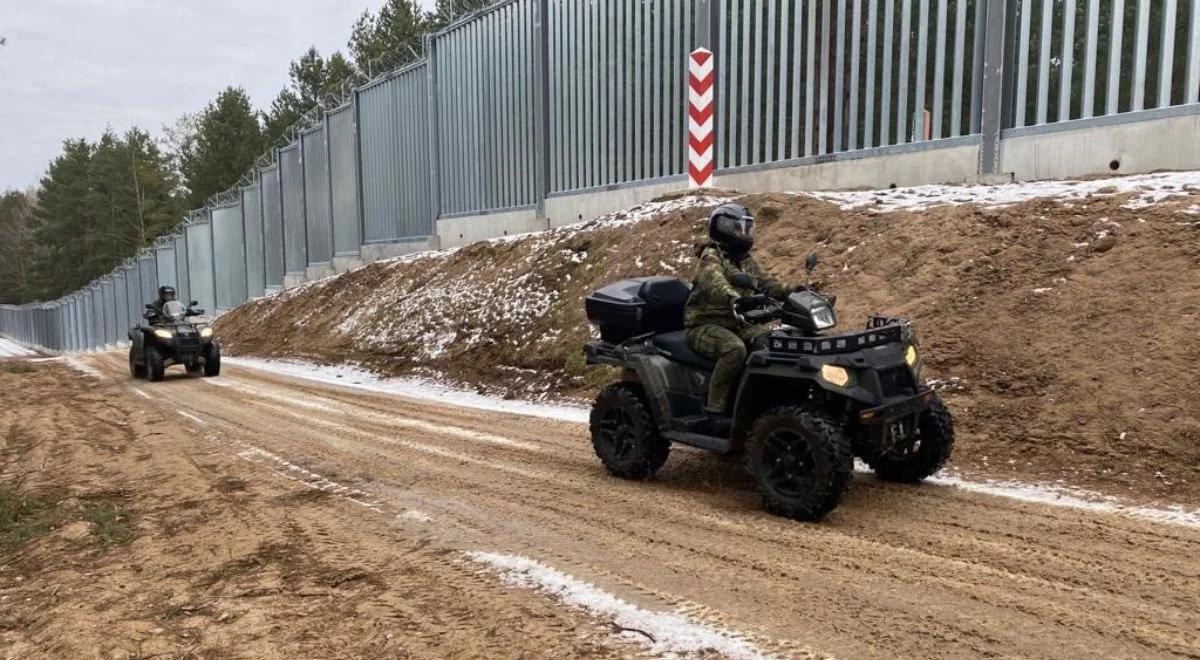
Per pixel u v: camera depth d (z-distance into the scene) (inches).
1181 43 335.3
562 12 655.8
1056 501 203.3
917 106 422.0
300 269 1198.3
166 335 610.5
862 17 446.6
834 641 134.3
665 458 251.4
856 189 448.8
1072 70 366.9
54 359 944.3
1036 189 353.4
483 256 676.7
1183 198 293.7
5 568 202.4
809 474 198.1
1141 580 153.3
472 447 316.2
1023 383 259.6
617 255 501.4
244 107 2186.3
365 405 446.6
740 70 518.6
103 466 310.3
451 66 806.5
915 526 190.7
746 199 459.5
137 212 2758.4
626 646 136.2
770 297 220.4
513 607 155.6
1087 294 276.1
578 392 413.4
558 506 225.9
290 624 153.3
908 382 207.9
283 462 305.3
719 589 159.6
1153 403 229.0
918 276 332.5
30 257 3410.4
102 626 157.5
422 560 186.4
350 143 1018.1
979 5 395.2
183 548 205.3
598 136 631.2
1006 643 131.0
